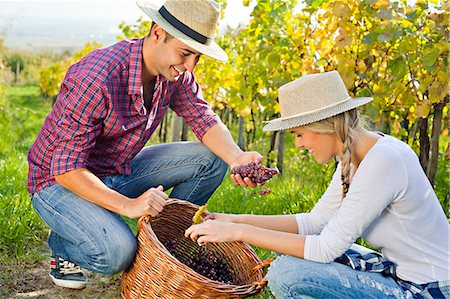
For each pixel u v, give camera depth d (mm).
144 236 2836
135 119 3193
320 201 2996
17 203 4398
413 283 2539
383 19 4605
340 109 2525
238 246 3141
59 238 3287
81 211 3045
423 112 4543
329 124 2561
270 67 5828
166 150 3572
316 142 2611
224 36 7594
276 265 2672
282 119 2633
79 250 3119
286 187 5199
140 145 3320
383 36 4375
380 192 2463
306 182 5844
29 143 9031
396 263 2613
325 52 5395
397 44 4777
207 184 3602
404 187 2475
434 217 2543
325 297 2564
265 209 4602
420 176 2525
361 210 2482
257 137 9633
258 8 5984
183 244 3309
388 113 5320
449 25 4414
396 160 2480
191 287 2654
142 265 2855
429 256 2527
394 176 2465
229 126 10539
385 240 2584
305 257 2605
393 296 2510
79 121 2986
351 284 2545
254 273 2945
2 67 11422
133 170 3502
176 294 2699
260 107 6844
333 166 6168
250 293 2668
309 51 5594
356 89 4992
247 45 6688
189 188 3598
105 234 2982
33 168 3211
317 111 2553
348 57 4840
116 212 2973
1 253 3775
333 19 5062
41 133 3180
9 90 20719
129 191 3506
